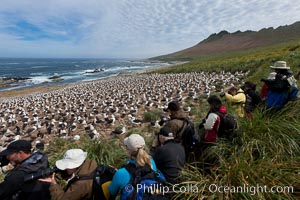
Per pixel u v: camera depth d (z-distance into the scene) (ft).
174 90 41.32
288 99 9.11
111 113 27.58
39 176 5.24
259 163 6.53
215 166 7.29
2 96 64.80
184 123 7.98
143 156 5.46
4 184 5.10
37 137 21.20
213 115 7.99
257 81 22.18
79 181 5.46
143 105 31.53
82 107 33.30
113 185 5.32
